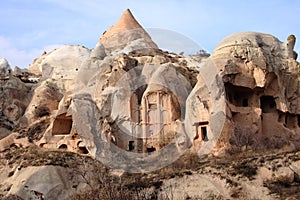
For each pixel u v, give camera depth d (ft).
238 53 170.50
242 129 159.12
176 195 126.82
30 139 174.60
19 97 204.74
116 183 134.41
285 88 176.55
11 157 158.92
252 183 128.26
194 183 130.11
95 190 128.67
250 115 168.25
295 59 185.16
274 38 181.68
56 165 146.30
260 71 168.55
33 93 207.51
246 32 178.09
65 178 144.05
